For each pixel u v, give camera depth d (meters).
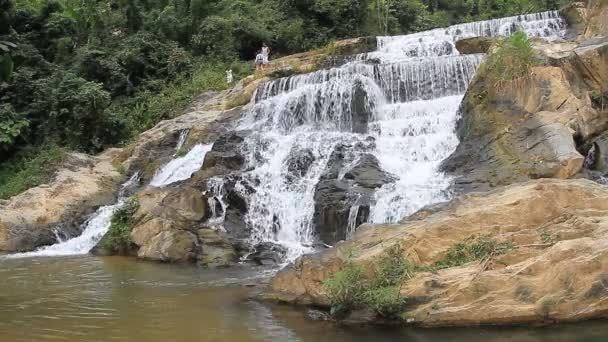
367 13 35.41
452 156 15.86
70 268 14.02
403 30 38.69
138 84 29.36
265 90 23.64
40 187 19.89
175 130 22.84
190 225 15.82
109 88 28.39
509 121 15.47
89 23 31.56
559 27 24.41
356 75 20.58
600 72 16.14
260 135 19.36
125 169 22.09
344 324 9.16
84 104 24.94
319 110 20.69
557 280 8.66
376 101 20.41
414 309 8.93
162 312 9.96
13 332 8.83
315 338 8.53
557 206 10.51
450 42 25.11
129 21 32.16
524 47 16.27
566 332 8.20
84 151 24.78
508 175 13.99
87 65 28.33
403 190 14.53
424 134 17.80
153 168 21.67
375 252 9.98
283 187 16.41
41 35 30.50
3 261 15.10
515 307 8.55
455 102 18.47
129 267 14.12
